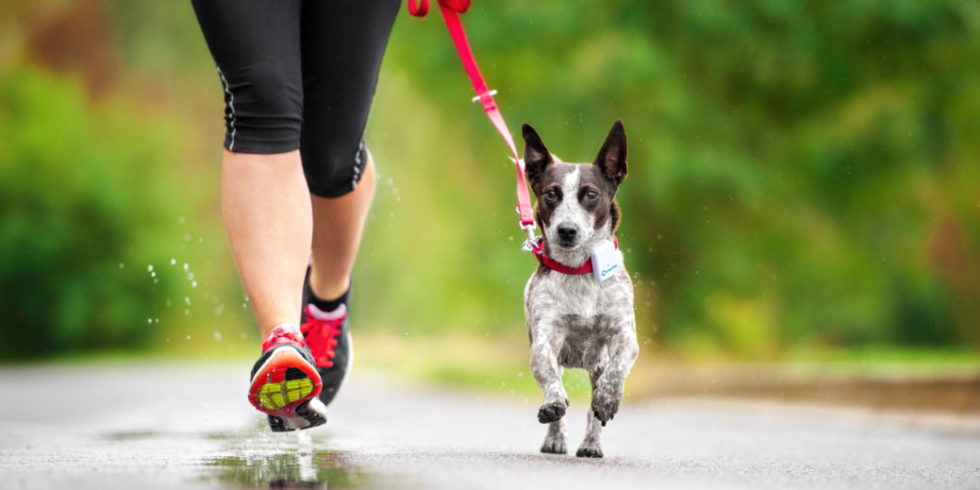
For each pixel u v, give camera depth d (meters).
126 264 31.11
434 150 18.41
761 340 18.89
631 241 17.20
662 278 17.66
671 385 12.70
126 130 32.03
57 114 30.84
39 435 5.99
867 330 25.81
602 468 4.11
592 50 15.60
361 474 3.64
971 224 22.38
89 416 8.28
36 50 36.72
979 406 8.72
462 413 9.66
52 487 3.17
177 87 38.38
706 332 17.97
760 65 16.14
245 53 3.91
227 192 3.96
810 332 19.73
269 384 3.72
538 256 5.18
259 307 3.89
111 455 4.53
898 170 16.83
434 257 20.58
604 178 5.53
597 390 4.82
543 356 4.89
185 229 32.28
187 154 37.31
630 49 15.35
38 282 30.36
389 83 21.06
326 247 4.85
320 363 5.05
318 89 4.30
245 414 8.20
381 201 23.36
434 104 17.14
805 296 18.72
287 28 3.98
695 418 9.44
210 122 38.47
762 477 3.92
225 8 3.90
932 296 25.27
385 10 4.28
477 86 5.05
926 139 16.72
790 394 10.84
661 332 17.78
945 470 4.39
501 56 16.14
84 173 30.30
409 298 23.36
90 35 37.88
